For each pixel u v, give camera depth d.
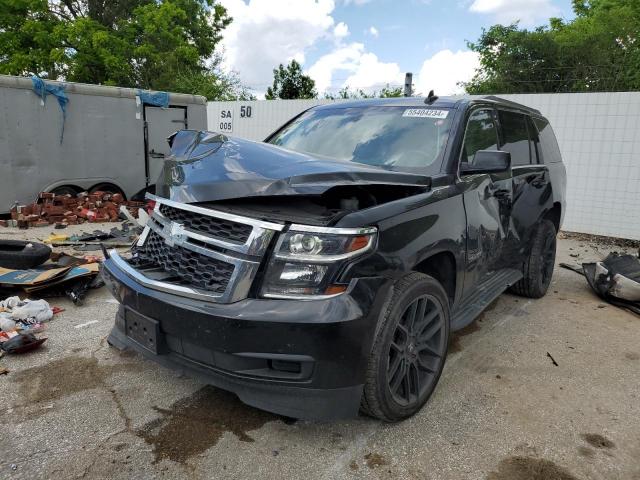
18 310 3.95
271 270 2.34
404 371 2.77
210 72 29.03
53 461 2.37
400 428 2.80
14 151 8.31
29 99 8.40
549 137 5.71
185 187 2.64
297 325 2.23
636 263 5.51
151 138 10.36
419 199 2.87
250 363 2.33
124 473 2.31
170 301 2.46
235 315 2.27
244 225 2.42
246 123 15.15
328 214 2.53
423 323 2.90
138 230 7.35
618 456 2.63
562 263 7.16
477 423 2.89
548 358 3.86
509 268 4.90
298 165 2.62
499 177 4.00
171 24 26.47
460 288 3.36
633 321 4.82
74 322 4.07
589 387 3.40
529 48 22.03
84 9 27.50
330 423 2.81
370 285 2.40
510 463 2.54
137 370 3.30
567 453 2.64
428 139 3.54
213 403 2.95
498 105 4.42
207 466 2.40
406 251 2.63
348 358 2.33
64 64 24.22
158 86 24.89
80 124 9.12
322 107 4.44
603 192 9.78
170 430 2.67
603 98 9.52
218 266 2.47
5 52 24.69
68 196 8.68
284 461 2.46
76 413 2.78
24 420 2.69
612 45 21.75
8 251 5.08
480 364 3.70
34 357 3.43
